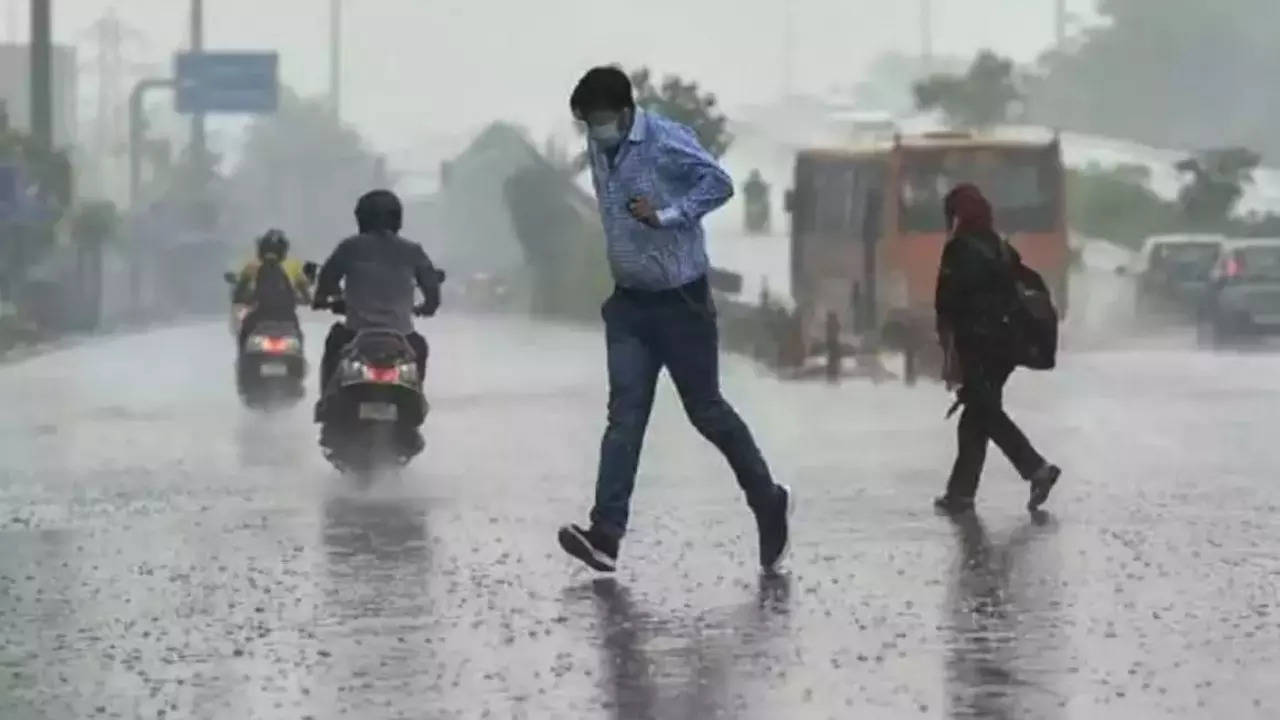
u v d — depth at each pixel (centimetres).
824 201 9662
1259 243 9669
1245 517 3069
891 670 1962
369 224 4003
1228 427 4709
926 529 2955
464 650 2077
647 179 2505
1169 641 2094
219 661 2034
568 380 6769
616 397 2541
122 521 3120
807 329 8550
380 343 3891
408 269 3988
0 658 2056
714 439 2548
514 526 3023
